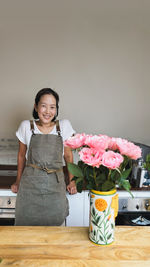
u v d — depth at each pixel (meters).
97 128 2.95
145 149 2.39
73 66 2.85
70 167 1.24
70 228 1.43
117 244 1.26
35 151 1.83
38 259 1.13
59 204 1.85
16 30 2.76
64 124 1.95
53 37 2.79
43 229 1.41
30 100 2.86
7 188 2.13
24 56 2.80
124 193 2.19
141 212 2.22
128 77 2.90
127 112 2.95
